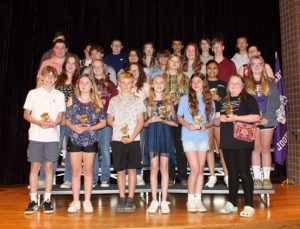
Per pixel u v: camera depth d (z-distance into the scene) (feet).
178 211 10.52
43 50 18.78
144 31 20.04
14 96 17.98
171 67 12.13
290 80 16.33
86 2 19.72
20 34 18.35
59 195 13.30
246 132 10.20
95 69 12.16
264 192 11.11
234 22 20.31
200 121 10.51
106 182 12.13
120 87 11.25
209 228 8.81
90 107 10.74
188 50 13.25
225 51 20.16
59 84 12.05
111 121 10.85
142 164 11.66
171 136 10.96
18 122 17.99
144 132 12.16
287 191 13.93
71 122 10.59
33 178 10.52
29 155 10.37
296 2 15.88
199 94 11.22
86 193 10.50
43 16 18.97
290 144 16.26
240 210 10.62
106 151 12.12
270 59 20.07
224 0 20.48
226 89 11.85
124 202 10.52
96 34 19.63
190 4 20.30
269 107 11.64
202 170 10.67
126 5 20.07
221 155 12.42
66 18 19.35
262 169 12.54
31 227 8.69
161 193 11.46
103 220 9.35
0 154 17.56
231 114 10.38
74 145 10.41
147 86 12.53
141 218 9.59
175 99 12.03
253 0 20.38
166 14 20.25
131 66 12.33
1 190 14.70
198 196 10.58
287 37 16.60
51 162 10.60
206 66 12.87
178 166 12.34
